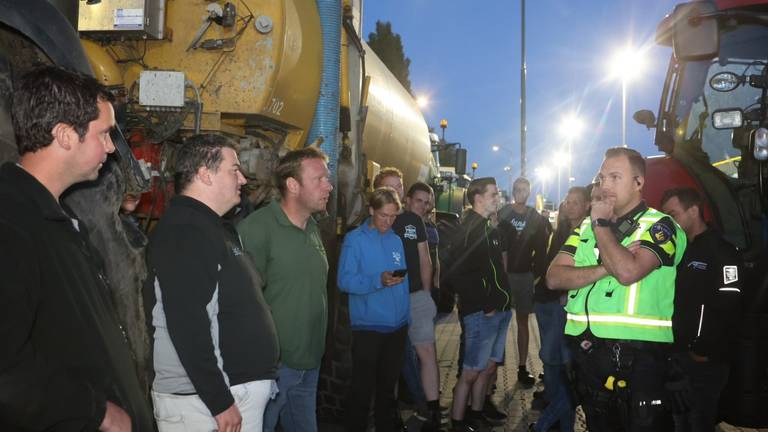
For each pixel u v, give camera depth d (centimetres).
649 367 296
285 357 325
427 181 1095
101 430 174
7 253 157
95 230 221
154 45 397
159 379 240
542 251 636
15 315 155
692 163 490
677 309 378
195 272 234
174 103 358
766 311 388
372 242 418
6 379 153
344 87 537
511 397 598
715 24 441
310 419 348
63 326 169
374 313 416
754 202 423
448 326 941
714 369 375
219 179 255
